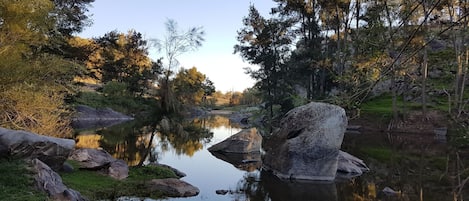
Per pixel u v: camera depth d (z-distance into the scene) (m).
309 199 10.45
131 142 21.95
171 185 10.64
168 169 13.02
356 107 3.92
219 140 25.73
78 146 18.69
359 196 10.84
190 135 28.45
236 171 14.59
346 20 28.81
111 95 43.44
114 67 49.44
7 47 14.32
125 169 12.06
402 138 27.05
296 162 13.41
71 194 7.91
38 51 17.34
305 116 14.09
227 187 11.71
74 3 27.45
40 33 16.11
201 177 13.23
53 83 17.20
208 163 16.22
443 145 22.94
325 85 36.84
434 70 29.64
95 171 11.38
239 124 43.88
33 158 8.77
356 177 13.70
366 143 23.92
